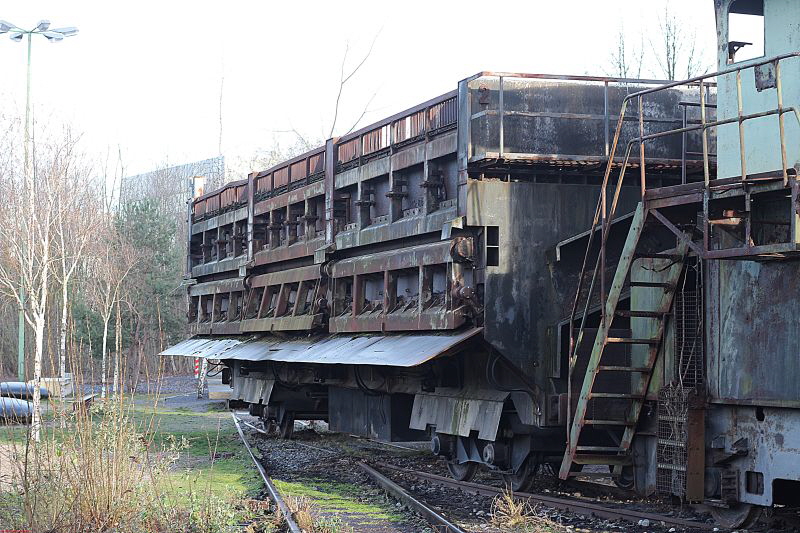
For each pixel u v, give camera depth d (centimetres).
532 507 1209
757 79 1051
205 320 2803
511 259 1380
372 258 1688
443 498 1362
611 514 1156
